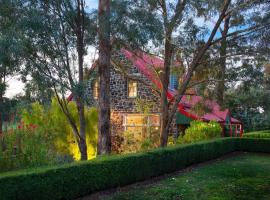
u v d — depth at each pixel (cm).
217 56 1744
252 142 2178
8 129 1120
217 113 2770
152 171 1217
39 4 1195
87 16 1369
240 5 1579
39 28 1142
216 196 965
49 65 1223
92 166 963
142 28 1300
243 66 1686
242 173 1354
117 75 2528
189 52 1647
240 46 1686
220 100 1903
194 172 1367
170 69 1808
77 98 1391
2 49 1066
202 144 1652
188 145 1512
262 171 1406
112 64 1978
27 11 1164
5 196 725
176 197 948
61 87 1230
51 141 1540
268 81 1980
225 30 1870
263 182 1175
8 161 985
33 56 1207
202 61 1703
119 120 2486
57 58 1228
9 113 1380
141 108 2259
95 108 1891
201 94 1870
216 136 2081
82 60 1355
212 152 1772
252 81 1697
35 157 1045
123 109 2491
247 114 3716
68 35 1302
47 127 1670
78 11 1339
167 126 1730
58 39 1224
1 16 1200
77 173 909
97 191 991
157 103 2317
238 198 951
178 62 1769
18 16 1195
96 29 1384
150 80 2334
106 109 1469
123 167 1078
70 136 1762
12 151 1009
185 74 1819
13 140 1039
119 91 2512
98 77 1524
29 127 1151
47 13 1202
